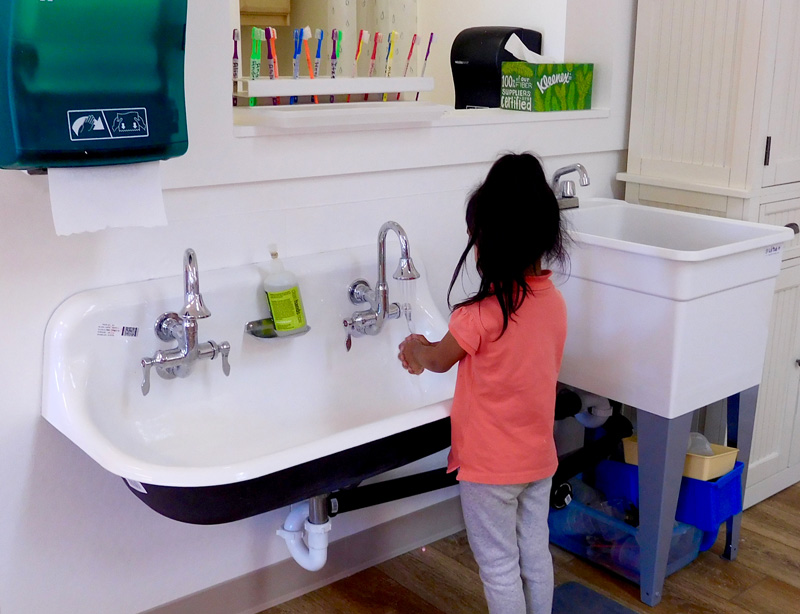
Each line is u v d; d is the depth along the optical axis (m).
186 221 1.67
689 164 2.31
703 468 2.05
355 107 1.84
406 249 1.68
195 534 1.85
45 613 1.69
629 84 2.43
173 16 1.34
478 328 1.52
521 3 2.52
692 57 2.25
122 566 1.76
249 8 2.53
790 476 2.59
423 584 2.11
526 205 1.49
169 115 1.39
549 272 1.60
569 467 2.12
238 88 1.81
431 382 1.88
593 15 2.36
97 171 1.38
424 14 2.80
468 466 1.60
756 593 2.07
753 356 2.05
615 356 1.97
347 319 1.83
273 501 1.39
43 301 1.54
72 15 1.23
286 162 1.76
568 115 2.28
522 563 1.74
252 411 1.73
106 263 1.59
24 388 1.56
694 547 2.16
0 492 1.58
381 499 1.88
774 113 2.16
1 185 1.46
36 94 1.24
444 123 2.01
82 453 1.66
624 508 2.19
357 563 2.15
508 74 2.27
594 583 2.12
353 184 1.90
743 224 2.08
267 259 1.80
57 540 1.67
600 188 2.49
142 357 1.59
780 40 2.10
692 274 1.78
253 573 1.96
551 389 1.61
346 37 2.49
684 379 1.87
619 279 1.91
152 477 1.29
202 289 1.65
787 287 2.34
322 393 1.83
